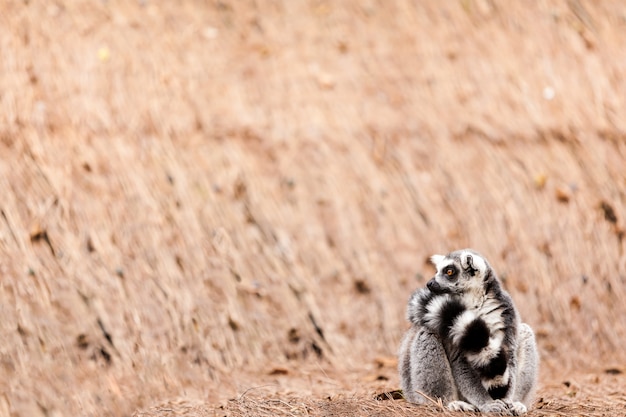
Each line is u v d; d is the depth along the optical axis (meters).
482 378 21.70
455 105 40.44
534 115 40.56
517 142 39.56
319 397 25.36
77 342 28.33
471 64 41.94
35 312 28.58
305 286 33.72
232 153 36.81
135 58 38.84
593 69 42.62
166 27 40.69
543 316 34.84
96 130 35.62
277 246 34.59
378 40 42.28
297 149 37.66
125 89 37.53
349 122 39.00
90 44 38.78
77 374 27.27
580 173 39.06
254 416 22.42
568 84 42.00
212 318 31.27
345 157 37.88
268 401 24.33
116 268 31.27
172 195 34.56
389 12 43.50
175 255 32.69
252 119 38.19
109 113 36.47
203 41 40.62
